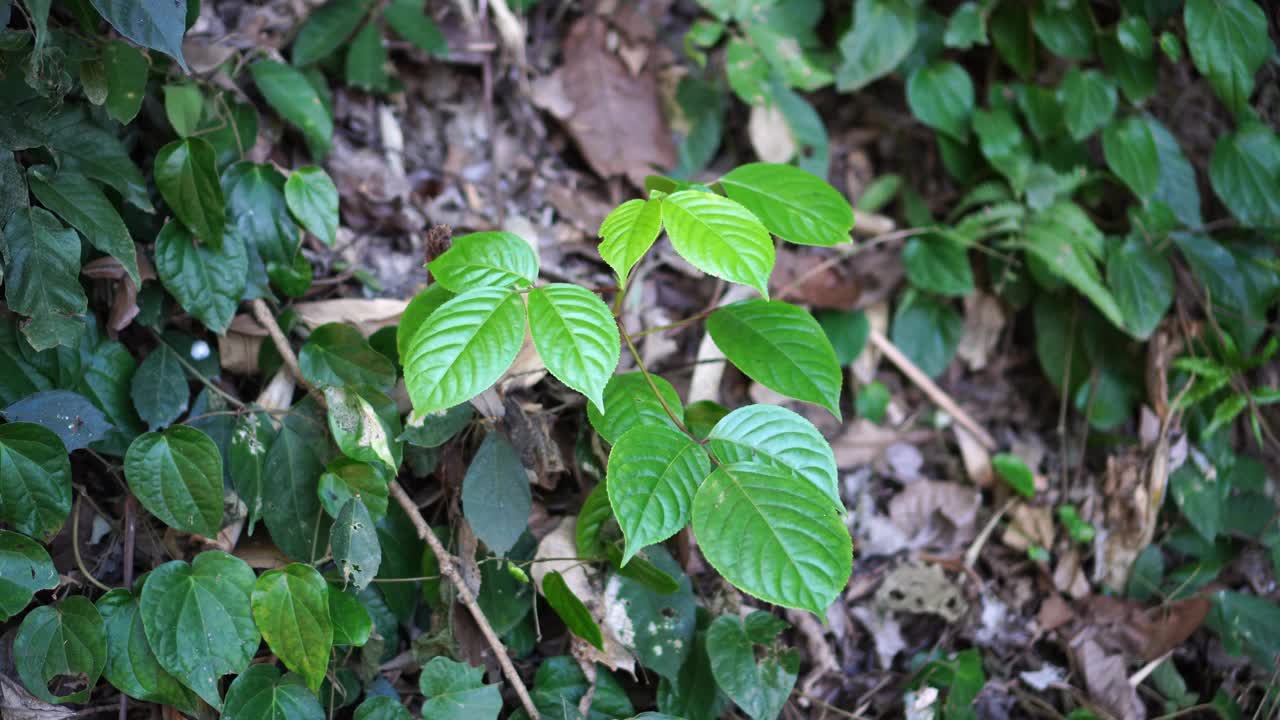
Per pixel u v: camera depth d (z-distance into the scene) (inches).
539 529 34.1
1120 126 38.3
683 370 37.5
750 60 38.1
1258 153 38.1
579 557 32.1
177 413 31.4
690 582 34.8
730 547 25.2
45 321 28.9
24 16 29.5
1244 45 36.4
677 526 25.8
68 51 29.5
